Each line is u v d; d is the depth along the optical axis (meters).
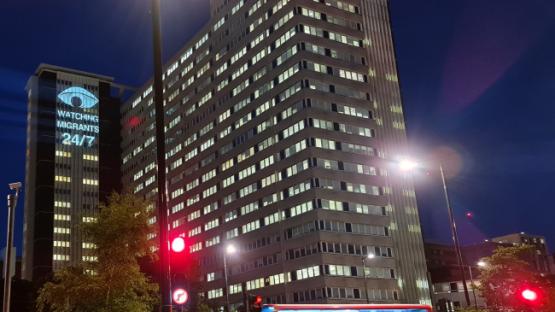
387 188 125.38
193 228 151.62
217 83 150.75
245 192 133.12
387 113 133.00
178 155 164.75
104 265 44.34
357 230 116.06
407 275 120.31
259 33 136.38
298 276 113.06
